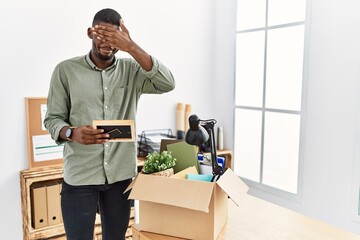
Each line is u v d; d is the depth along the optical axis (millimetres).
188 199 1217
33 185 2334
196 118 1319
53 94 1483
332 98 2391
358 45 2209
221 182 1248
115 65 1543
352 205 2316
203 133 1321
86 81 1465
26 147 2436
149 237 1330
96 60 1483
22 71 2387
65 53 2553
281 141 2846
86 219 1494
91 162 1477
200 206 1188
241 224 1411
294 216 1498
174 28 3111
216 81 3443
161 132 3125
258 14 2971
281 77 2807
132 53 1407
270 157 2959
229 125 3350
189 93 3283
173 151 1550
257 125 3068
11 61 2342
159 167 1389
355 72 2236
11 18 2318
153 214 1357
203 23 3307
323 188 2498
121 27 1416
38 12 2416
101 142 1331
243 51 3150
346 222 2361
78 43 2600
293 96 2713
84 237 1504
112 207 1582
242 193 1344
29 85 2422
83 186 1483
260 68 2994
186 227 1302
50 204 2307
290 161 2777
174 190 1250
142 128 3018
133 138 1343
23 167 2436
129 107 1600
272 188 2943
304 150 2621
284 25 2742
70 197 1490
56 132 1409
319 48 2459
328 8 2379
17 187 2418
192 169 1463
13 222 2420
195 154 1532
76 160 1475
